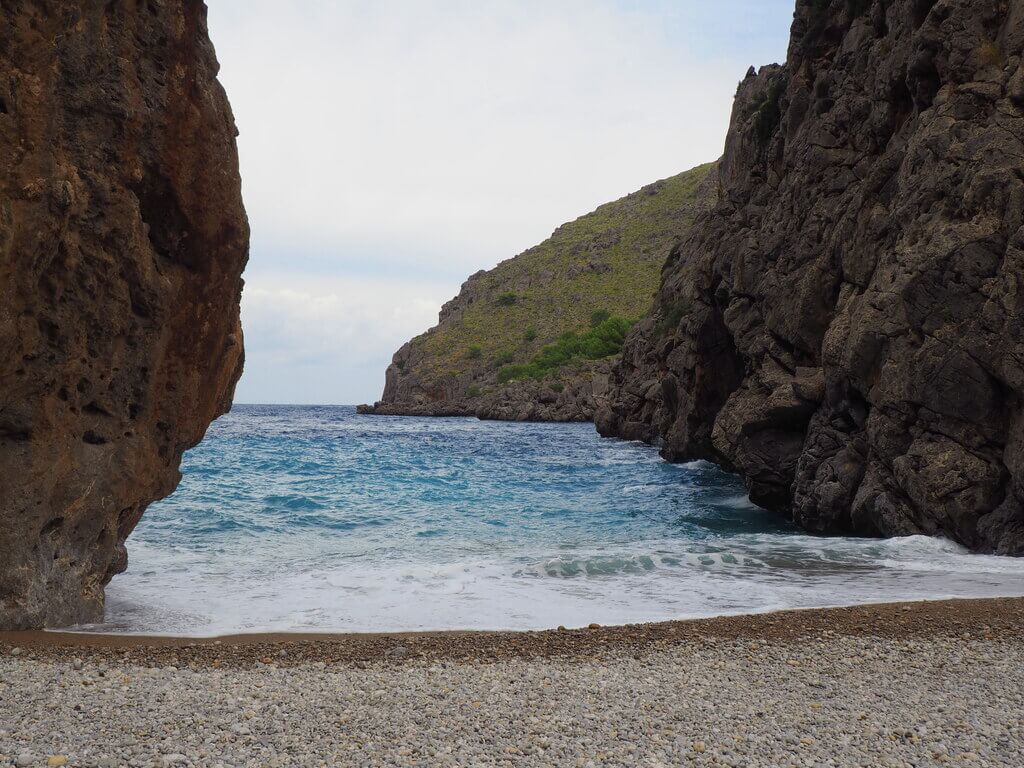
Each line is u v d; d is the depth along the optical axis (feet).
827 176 81.35
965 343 56.29
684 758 19.49
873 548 56.13
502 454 160.04
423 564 50.67
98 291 31.30
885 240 67.21
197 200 33.81
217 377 38.32
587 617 36.88
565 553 54.34
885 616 36.40
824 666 28.53
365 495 87.56
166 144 32.60
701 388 113.39
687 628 34.12
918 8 70.85
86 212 30.45
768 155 104.88
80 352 31.35
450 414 485.56
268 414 510.99
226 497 81.51
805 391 76.64
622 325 454.40
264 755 18.93
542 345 556.92
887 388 61.87
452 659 28.99
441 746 19.80
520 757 19.22
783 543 59.52
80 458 32.42
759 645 31.37
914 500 59.36
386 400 617.21
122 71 31.01
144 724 20.79
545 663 28.48
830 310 77.41
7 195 27.45
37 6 28.12
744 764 19.22
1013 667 28.66
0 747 18.83
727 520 78.48
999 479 55.31
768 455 81.25
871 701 24.61
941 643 31.83
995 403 55.62
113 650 29.17
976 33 62.34
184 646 30.27
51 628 32.12
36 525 31.01
